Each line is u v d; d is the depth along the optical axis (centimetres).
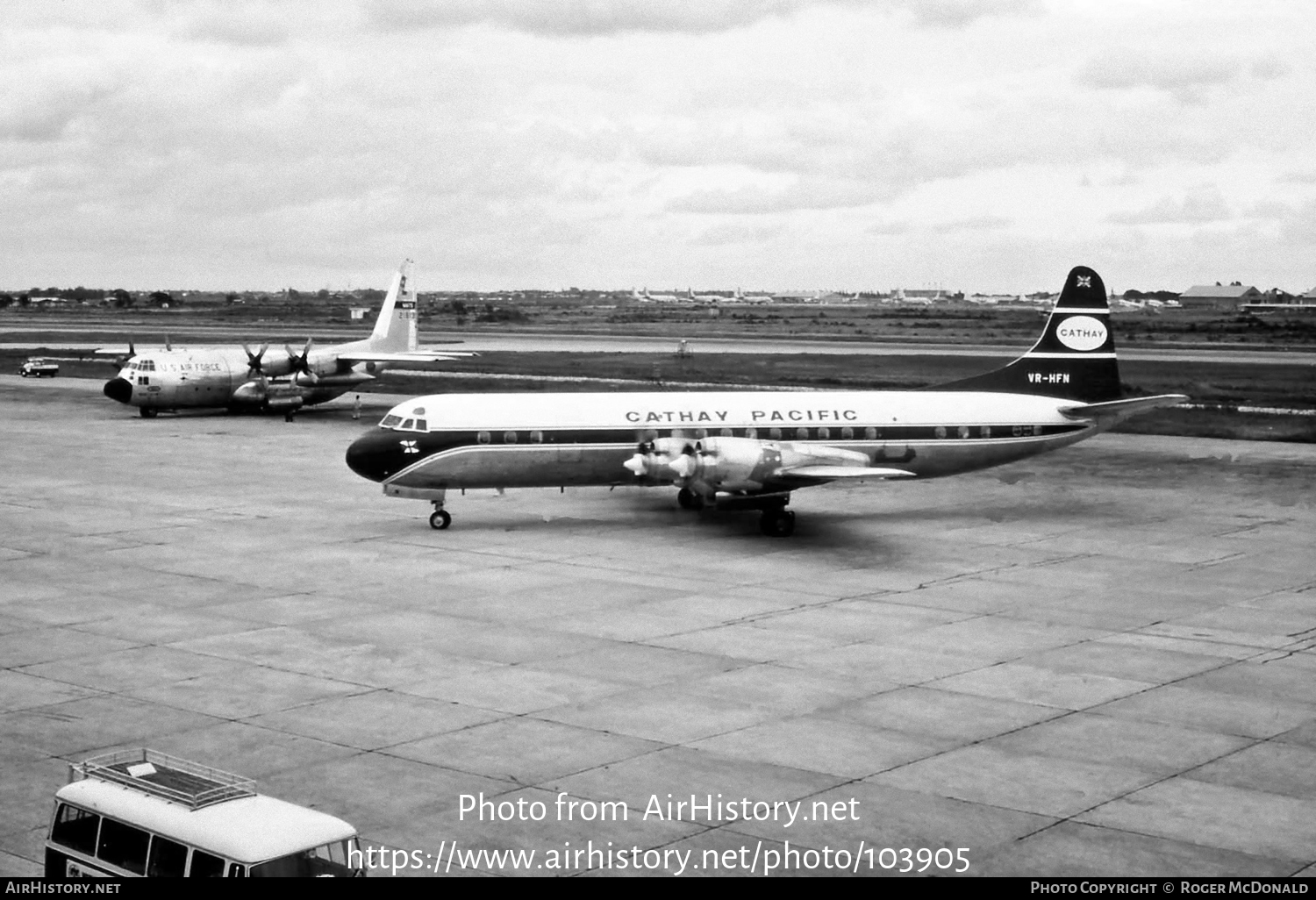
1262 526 4875
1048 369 5394
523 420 4703
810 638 3247
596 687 2819
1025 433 5178
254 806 1680
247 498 5416
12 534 4581
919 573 4034
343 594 3700
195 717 2602
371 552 4312
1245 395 10062
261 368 8588
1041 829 2073
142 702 2697
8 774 2277
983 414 5150
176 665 2973
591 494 5591
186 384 8450
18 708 2650
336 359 8806
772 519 4634
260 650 3103
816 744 2462
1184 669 2978
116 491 5569
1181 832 2061
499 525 4828
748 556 4284
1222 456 6931
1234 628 3362
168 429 7988
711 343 18212
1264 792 2233
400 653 3088
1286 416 8738
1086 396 5441
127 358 10669
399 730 2530
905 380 11106
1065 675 2925
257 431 7938
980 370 12219
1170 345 17700
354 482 5872
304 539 4541
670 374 11981
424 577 3925
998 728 2559
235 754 2389
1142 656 3092
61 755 2370
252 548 4359
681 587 3816
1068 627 3366
